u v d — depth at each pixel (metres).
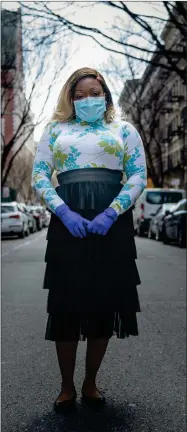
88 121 2.85
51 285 2.77
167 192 24.78
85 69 2.89
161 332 4.98
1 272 9.84
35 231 32.47
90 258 2.74
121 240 2.78
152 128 44.94
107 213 2.66
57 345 2.90
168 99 49.16
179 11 14.56
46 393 3.27
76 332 2.83
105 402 3.09
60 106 2.93
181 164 45.22
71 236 2.76
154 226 21.95
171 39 23.44
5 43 27.98
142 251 15.14
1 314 5.83
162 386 3.42
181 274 9.48
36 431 2.68
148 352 4.27
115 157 2.82
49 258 2.79
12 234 24.38
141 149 2.90
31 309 6.13
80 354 4.25
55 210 2.69
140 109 43.81
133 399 3.16
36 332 4.98
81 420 2.82
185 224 16.34
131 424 2.77
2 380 3.53
